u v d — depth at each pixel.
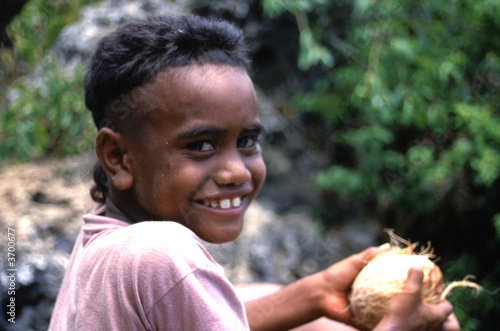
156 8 3.13
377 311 1.18
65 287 1.14
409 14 2.90
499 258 2.78
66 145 2.75
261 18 3.23
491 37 2.71
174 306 0.93
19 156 2.56
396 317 1.14
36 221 2.34
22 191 2.54
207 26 1.08
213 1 3.13
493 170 2.53
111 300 0.96
